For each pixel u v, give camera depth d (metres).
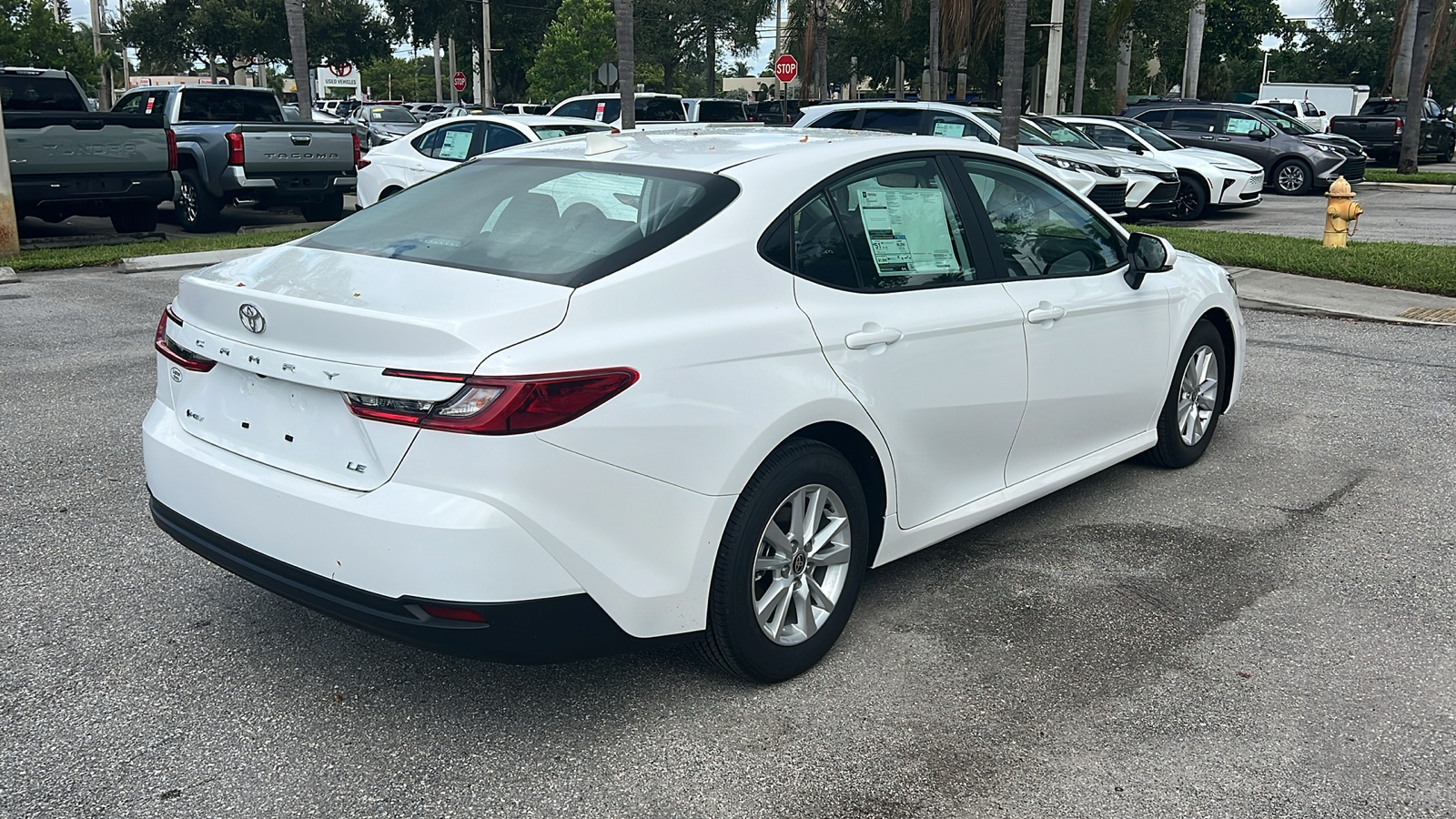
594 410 2.92
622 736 3.29
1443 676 3.68
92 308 9.50
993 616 4.09
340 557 2.96
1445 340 8.80
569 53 45.84
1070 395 4.62
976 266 4.20
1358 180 23.25
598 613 3.04
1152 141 19.19
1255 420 6.63
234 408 3.33
